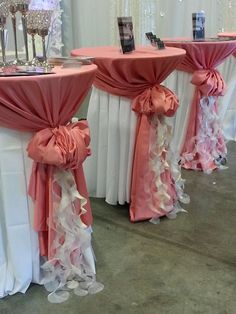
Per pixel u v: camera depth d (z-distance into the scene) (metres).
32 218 1.64
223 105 3.48
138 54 2.14
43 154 1.48
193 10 3.75
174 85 2.95
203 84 2.84
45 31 1.77
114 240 2.15
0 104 1.42
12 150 1.54
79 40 3.91
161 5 3.65
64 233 1.66
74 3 3.81
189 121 2.98
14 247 1.65
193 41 2.82
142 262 1.97
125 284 1.81
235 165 3.20
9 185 1.57
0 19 1.73
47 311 1.65
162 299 1.72
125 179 2.36
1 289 1.70
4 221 1.65
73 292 1.75
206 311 1.65
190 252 2.05
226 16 3.75
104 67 2.12
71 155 1.51
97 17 3.83
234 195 2.69
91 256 1.83
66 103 1.54
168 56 2.08
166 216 2.39
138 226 2.29
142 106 2.14
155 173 2.27
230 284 1.81
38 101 1.45
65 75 1.46
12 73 1.47
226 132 3.71
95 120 2.35
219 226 2.31
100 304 1.69
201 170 3.06
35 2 1.97
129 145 2.27
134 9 3.62
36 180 1.57
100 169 2.45
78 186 1.68
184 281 1.83
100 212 2.43
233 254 2.04
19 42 2.79
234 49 2.92
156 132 2.22
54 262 1.69
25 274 1.71
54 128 1.54
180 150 3.08
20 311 1.65
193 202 2.59
